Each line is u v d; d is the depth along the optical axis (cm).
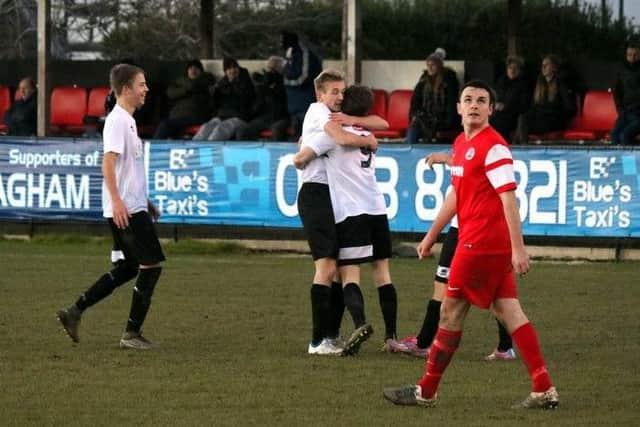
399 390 2331
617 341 3039
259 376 2586
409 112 5675
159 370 2642
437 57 5519
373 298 3722
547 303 3616
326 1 9475
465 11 8869
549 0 8619
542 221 4612
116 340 3003
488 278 2247
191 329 3162
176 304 3553
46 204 5153
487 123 2255
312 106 2878
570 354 2875
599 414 2270
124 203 2869
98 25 9131
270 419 2219
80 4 9119
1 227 5219
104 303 3556
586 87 5906
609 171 4544
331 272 2836
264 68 6134
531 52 8350
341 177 2825
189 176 4975
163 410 2286
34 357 2777
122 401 2355
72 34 9162
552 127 5553
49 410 2281
